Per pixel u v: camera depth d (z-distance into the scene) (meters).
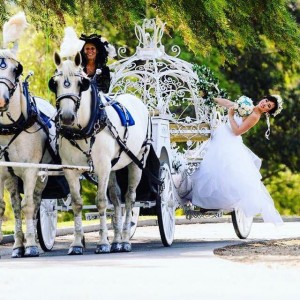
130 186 33.56
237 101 37.72
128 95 34.59
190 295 19.83
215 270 24.56
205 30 44.41
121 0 42.62
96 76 31.50
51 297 19.55
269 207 37.03
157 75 37.94
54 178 32.06
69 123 28.95
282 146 74.19
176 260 27.61
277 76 72.12
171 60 38.44
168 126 36.56
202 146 39.50
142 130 33.84
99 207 31.11
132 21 41.91
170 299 19.25
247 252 30.53
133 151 33.16
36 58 65.12
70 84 29.06
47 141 30.45
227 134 37.44
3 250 33.50
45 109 32.19
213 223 50.22
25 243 31.52
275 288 20.91
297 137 73.88
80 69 29.36
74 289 20.81
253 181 36.84
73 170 30.44
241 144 37.59
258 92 72.56
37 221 33.31
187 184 37.28
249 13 46.31
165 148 35.94
